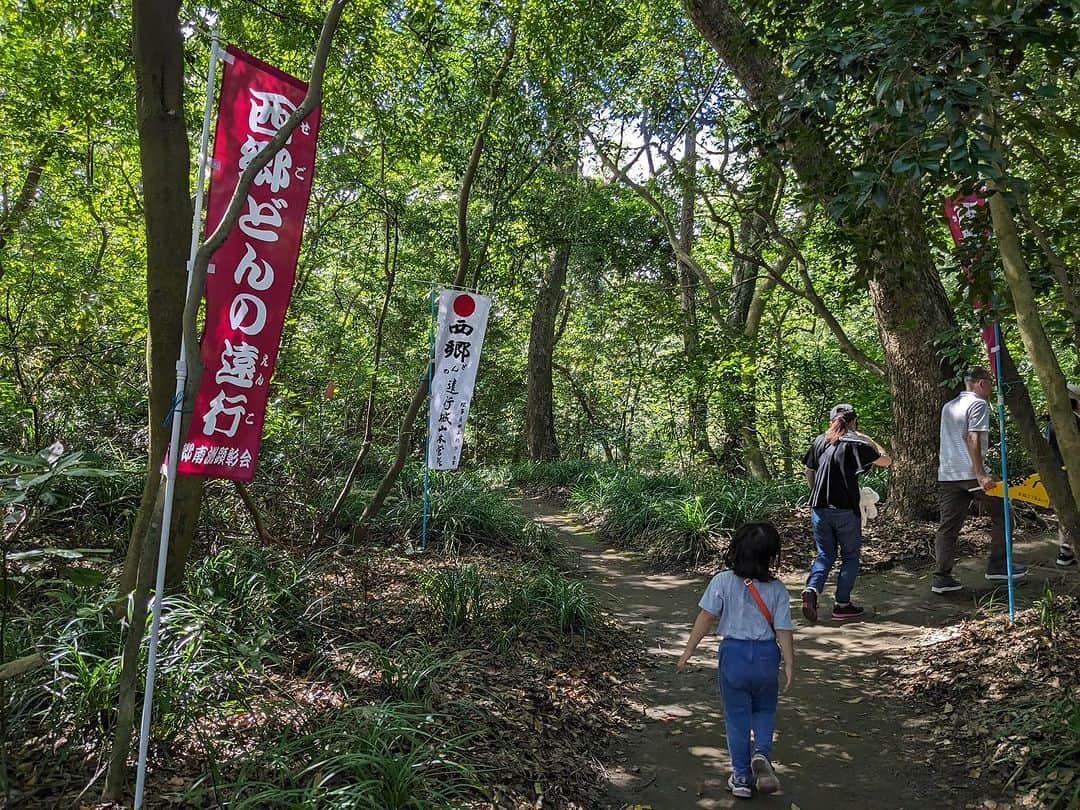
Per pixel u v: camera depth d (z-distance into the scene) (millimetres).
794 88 3406
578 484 14078
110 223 8516
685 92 11852
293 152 3506
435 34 7465
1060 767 3590
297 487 8188
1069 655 4617
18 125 7316
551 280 18406
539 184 12383
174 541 4328
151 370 3939
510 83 8344
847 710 4703
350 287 14648
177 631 3932
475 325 7949
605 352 19625
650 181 13211
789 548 8227
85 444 7188
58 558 5094
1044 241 4301
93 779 2955
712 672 5445
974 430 6105
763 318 16266
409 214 12617
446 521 8492
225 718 3621
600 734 4410
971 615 5863
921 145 3086
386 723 3584
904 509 8273
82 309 7527
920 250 4652
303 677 4355
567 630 5902
